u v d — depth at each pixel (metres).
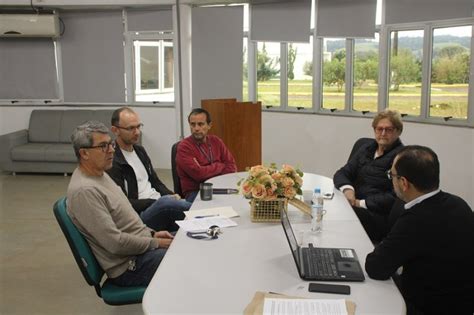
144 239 2.32
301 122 6.28
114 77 7.17
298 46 6.23
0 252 3.89
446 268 1.76
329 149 6.07
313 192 2.91
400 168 1.82
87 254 2.19
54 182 6.32
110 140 2.37
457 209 1.79
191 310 1.52
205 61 6.68
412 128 5.27
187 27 6.55
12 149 6.55
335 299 1.59
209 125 3.60
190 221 2.42
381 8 5.46
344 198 2.97
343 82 5.96
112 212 2.33
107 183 2.46
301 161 6.35
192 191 3.54
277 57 6.45
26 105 7.29
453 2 4.75
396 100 5.52
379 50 5.52
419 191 1.80
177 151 3.57
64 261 3.71
